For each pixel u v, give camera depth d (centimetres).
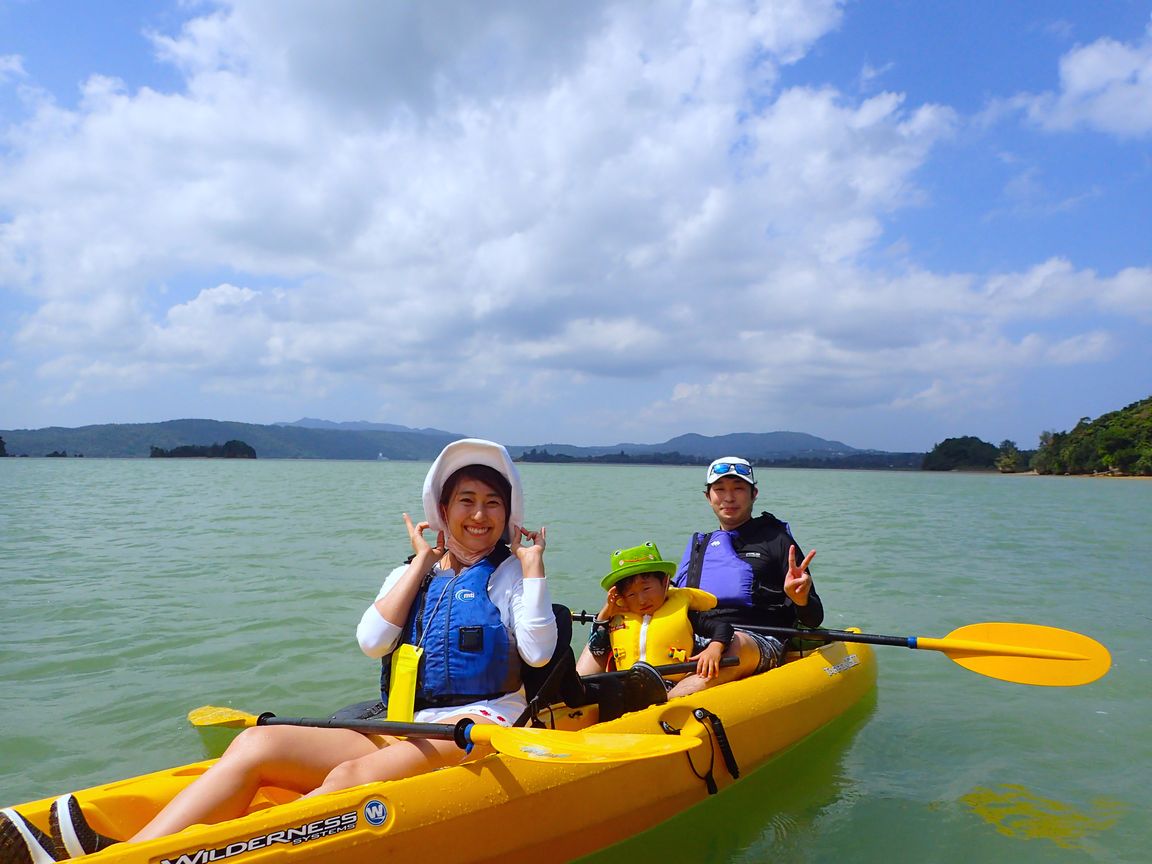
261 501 2173
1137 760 424
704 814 363
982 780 400
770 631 482
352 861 253
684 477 5650
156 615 696
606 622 469
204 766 315
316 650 598
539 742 282
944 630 692
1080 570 1035
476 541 333
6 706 477
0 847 239
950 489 3778
